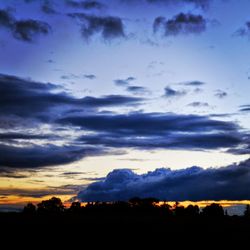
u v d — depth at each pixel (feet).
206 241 208.23
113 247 198.29
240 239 212.84
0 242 198.80
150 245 201.57
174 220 252.83
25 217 242.58
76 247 196.44
